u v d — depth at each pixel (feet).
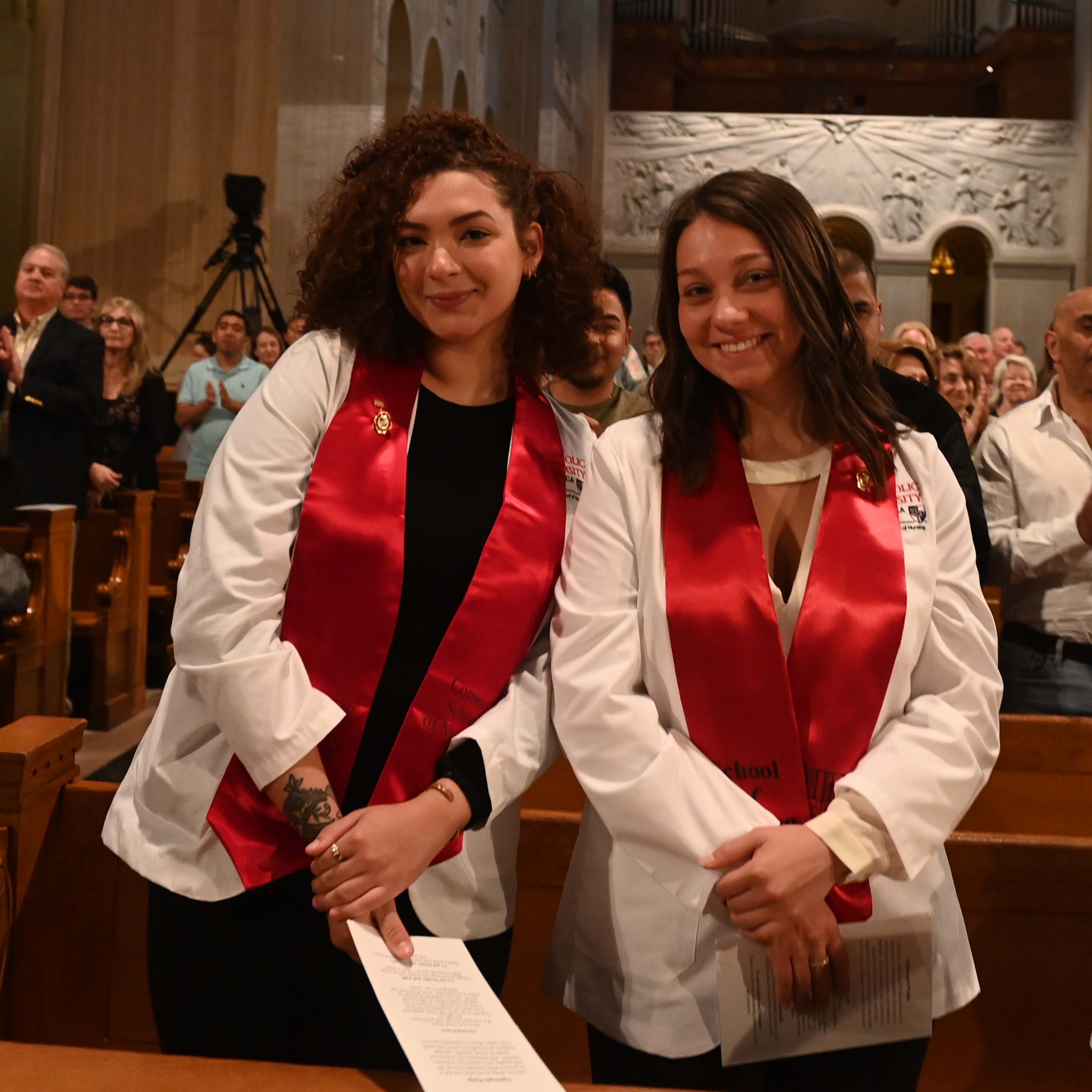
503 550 4.93
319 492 4.79
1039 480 9.56
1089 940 6.07
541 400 5.49
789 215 4.71
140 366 17.49
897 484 4.89
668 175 55.42
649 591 4.77
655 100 59.93
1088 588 9.21
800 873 4.19
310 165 26.23
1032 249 54.24
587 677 4.65
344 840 4.26
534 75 46.37
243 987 4.69
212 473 4.85
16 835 6.08
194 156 24.32
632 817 4.46
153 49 24.30
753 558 4.69
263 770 4.42
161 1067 3.92
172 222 24.34
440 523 4.93
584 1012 4.88
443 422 5.15
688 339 4.83
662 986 4.60
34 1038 6.28
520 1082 3.66
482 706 4.82
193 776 4.71
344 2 28.14
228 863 4.60
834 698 4.55
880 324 8.30
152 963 4.78
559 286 5.39
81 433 15.08
